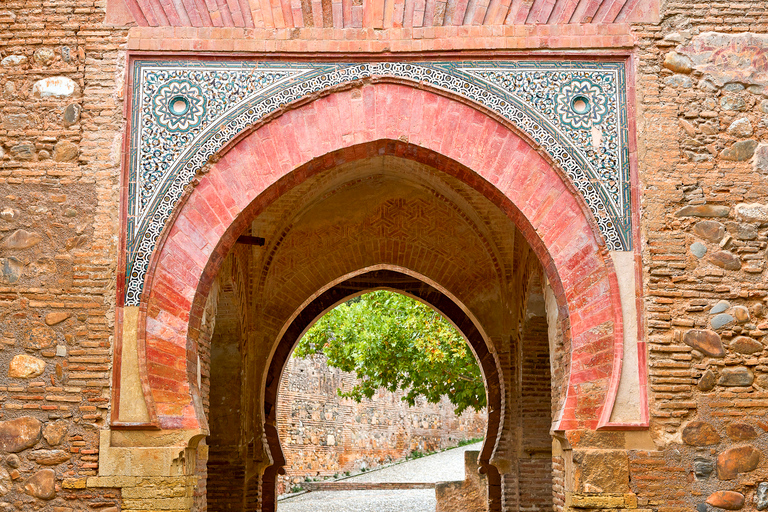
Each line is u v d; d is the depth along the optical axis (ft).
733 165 24.31
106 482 22.20
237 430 36.70
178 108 24.39
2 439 22.54
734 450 22.75
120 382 22.76
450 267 39.17
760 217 24.00
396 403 106.11
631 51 24.85
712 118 24.57
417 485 87.40
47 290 23.36
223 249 24.25
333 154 24.57
